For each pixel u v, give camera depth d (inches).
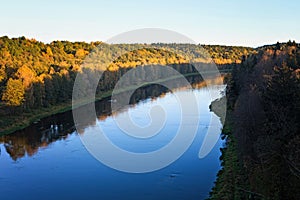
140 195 1199.6
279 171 918.4
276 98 1174.3
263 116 1261.1
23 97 2652.6
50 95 3056.1
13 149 1840.6
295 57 2117.4
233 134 1795.0
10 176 1429.6
